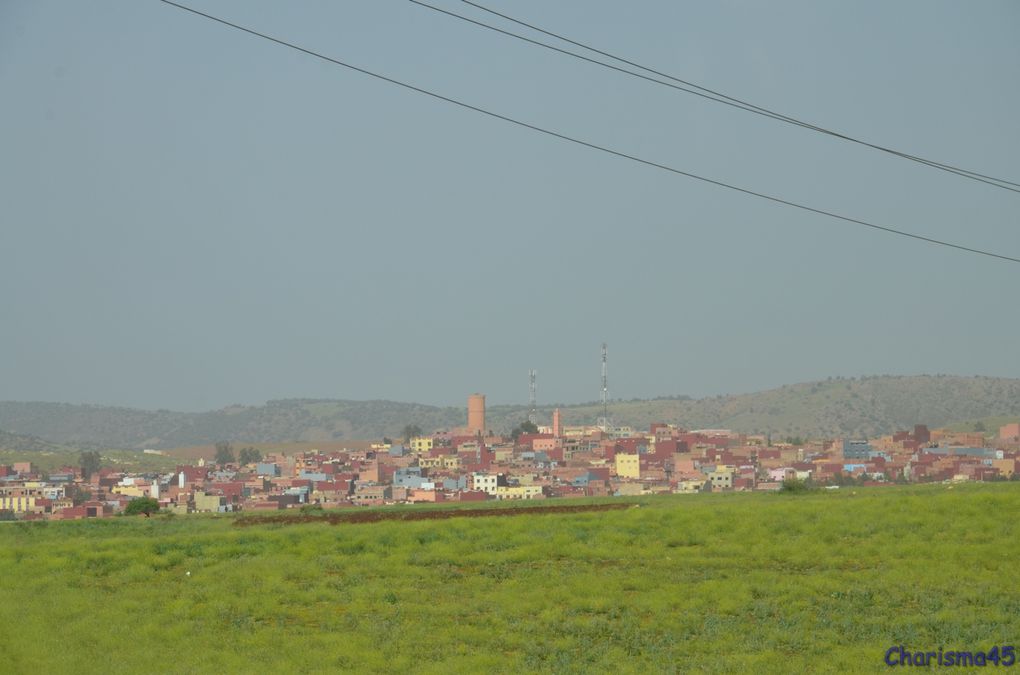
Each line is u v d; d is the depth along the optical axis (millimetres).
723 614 66938
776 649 60812
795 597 69125
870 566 75562
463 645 62750
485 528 90562
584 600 69875
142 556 84875
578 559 80625
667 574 75188
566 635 63875
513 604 69938
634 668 58250
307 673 58875
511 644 62656
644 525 88938
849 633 62656
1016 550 76312
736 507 95188
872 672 56688
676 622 65250
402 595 72750
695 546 83500
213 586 75750
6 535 109312
